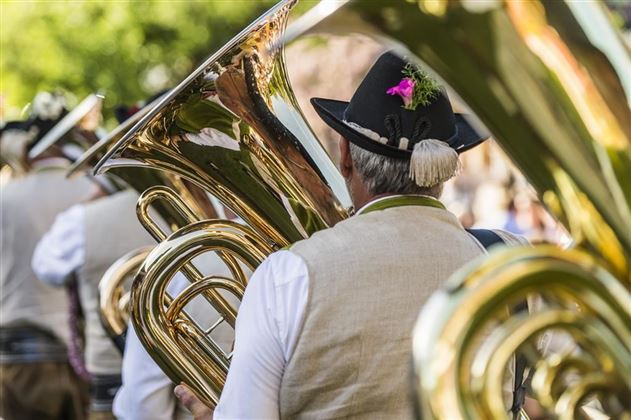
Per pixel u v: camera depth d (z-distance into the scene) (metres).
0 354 6.42
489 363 1.56
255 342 2.47
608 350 1.52
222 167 2.94
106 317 4.39
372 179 2.57
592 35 1.48
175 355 2.98
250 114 2.89
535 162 1.56
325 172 2.88
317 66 14.01
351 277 2.46
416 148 2.51
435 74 1.53
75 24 15.65
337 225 2.58
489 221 7.73
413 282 2.47
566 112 1.50
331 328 2.43
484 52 1.48
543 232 7.22
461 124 2.83
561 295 1.53
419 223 2.55
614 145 1.51
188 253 2.88
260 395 2.47
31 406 6.39
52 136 6.54
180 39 15.83
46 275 5.54
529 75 1.49
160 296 2.93
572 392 1.64
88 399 6.51
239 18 15.92
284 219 2.90
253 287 2.53
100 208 5.46
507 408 2.66
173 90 2.83
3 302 6.39
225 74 2.85
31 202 6.43
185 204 3.30
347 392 2.43
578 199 1.55
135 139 2.95
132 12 15.69
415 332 1.52
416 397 1.50
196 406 3.02
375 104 2.56
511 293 1.49
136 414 3.96
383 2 1.44
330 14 1.45
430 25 1.46
